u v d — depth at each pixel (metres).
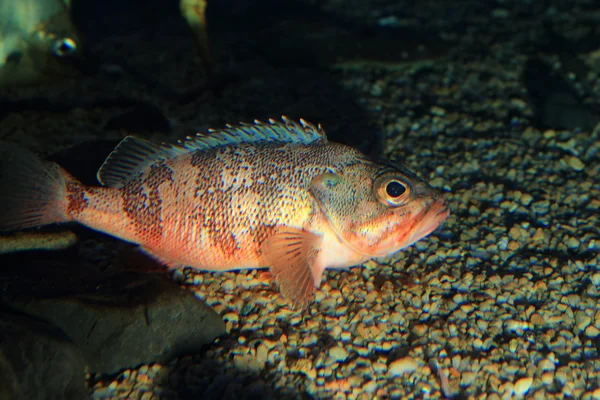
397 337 0.53
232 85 0.82
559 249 0.59
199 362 0.52
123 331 0.51
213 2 1.21
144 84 0.81
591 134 0.72
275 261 0.52
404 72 0.87
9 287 0.51
